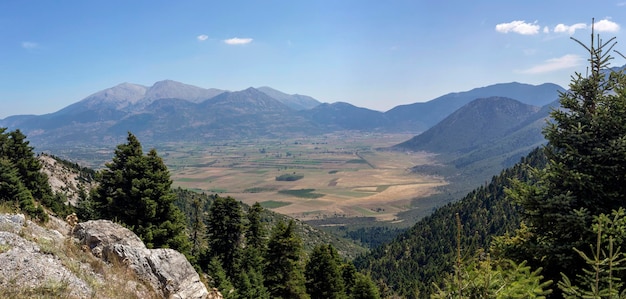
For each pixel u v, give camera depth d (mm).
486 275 9883
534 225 14203
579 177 12562
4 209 19359
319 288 44781
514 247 14766
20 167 51500
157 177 35875
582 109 14258
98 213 35812
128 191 34719
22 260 13656
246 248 49219
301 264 50719
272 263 42562
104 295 14438
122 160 37000
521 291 10094
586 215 12133
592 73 14055
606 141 13344
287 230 42500
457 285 10195
